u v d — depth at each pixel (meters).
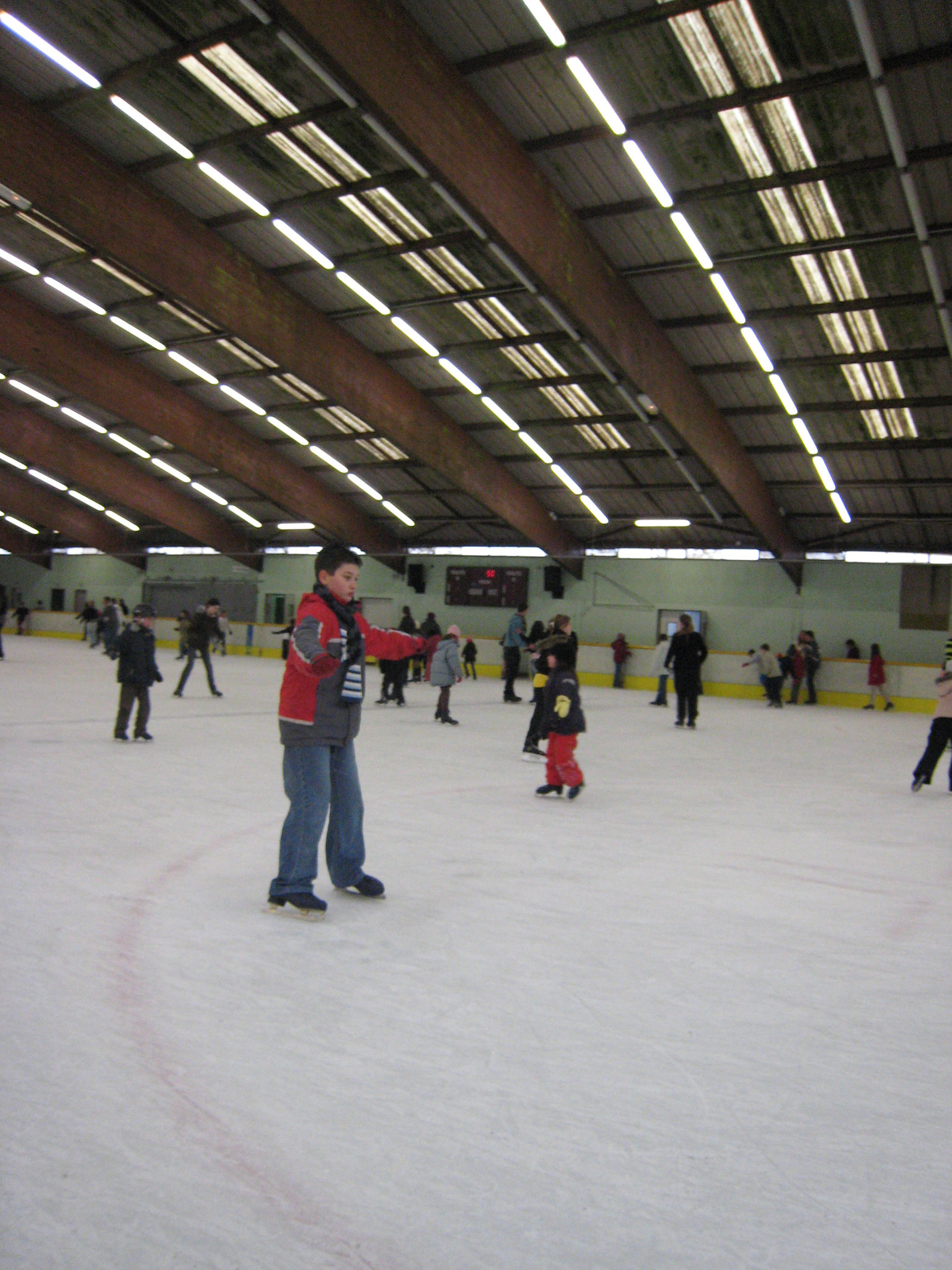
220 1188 2.05
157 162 15.50
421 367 20.83
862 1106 2.57
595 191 14.52
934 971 3.75
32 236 18.69
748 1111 2.51
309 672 3.83
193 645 15.63
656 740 12.95
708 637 26.58
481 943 3.88
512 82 12.74
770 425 20.20
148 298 20.09
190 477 31.67
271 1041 2.83
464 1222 1.96
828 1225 2.00
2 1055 2.63
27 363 21.52
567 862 5.43
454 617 31.08
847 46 11.03
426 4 11.77
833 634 24.81
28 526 41.31
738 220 14.38
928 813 7.85
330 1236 1.90
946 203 13.07
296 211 16.19
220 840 5.58
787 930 4.25
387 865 5.15
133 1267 1.78
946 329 15.23
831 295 15.71
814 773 10.20
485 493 24.59
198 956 3.56
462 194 12.93
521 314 17.88
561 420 22.03
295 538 34.50
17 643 33.62
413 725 13.30
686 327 17.31
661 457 22.55
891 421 19.11
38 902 4.12
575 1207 2.04
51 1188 2.02
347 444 26.11
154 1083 2.52
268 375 22.64
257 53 12.73
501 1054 2.81
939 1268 1.87
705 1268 1.84
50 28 13.07
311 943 3.77
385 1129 2.34
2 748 8.87
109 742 9.73
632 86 12.38
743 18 11.02
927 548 23.62
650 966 3.68
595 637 28.47
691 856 5.75
